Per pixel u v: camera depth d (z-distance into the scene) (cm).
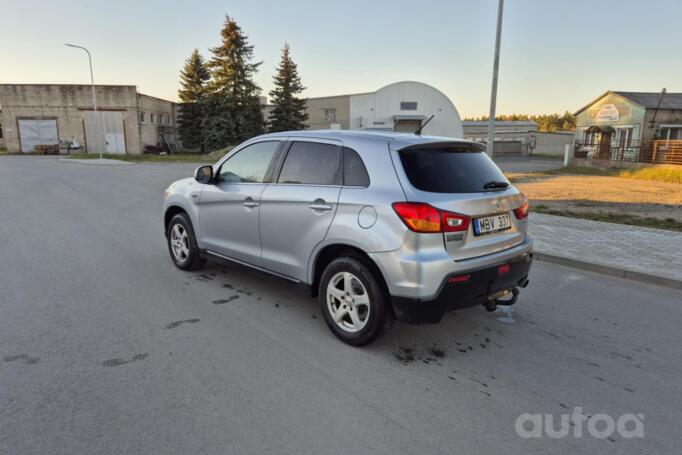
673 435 261
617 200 1281
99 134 4050
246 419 264
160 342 363
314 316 423
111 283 506
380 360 342
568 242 723
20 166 2430
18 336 368
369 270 342
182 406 276
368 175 345
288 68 4506
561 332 403
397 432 256
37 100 3916
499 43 1322
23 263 584
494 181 370
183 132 4750
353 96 4778
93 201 1173
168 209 566
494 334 395
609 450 247
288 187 400
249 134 4300
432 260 311
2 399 278
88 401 278
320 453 236
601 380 322
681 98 3275
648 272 555
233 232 460
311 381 309
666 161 2392
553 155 5784
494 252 349
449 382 313
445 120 4850
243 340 370
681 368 341
